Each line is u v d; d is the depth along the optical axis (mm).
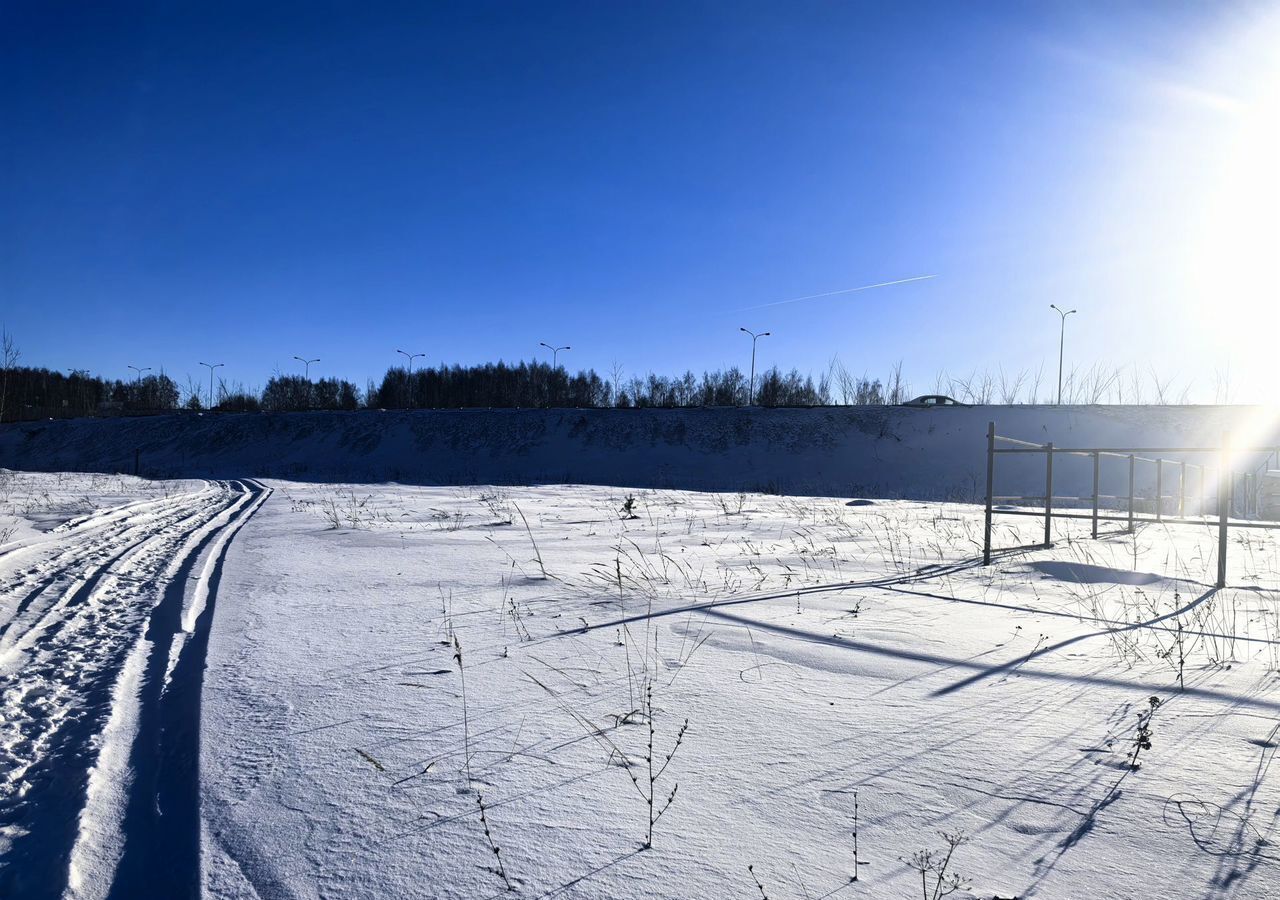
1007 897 2406
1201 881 2502
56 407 90188
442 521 17234
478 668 5086
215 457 62188
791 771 3385
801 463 49594
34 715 4445
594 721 4051
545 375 93875
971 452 46906
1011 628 6207
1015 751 3607
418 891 2512
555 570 9570
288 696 4578
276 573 9523
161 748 3898
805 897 2412
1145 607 7227
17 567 9852
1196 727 3926
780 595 7723
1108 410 49031
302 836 2910
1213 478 37500
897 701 4344
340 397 100812
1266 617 6746
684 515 19078
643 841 2791
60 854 2869
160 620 6883
